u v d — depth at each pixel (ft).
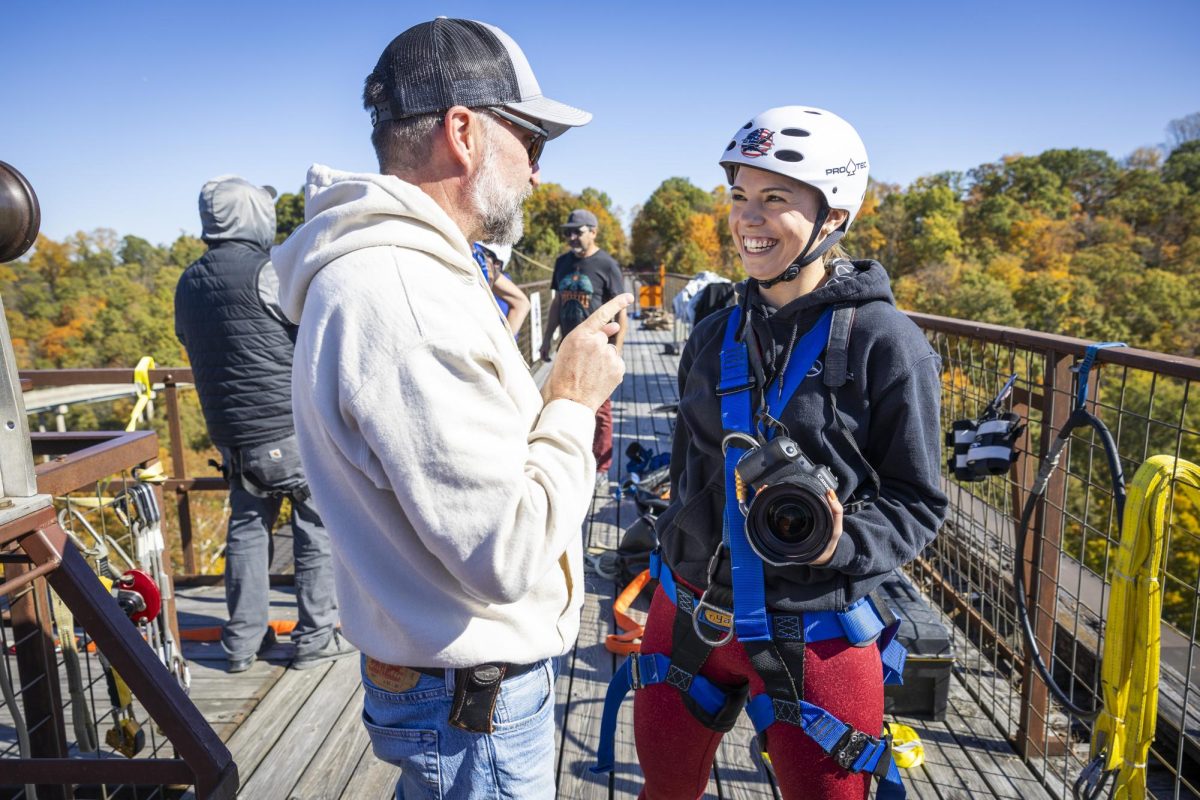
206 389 8.92
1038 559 7.36
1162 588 5.13
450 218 3.55
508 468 3.01
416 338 2.96
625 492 15.67
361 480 3.15
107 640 4.50
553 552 3.21
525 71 3.73
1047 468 6.52
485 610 3.47
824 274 4.74
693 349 5.23
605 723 5.28
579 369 3.60
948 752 7.74
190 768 4.37
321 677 9.54
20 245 4.15
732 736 8.19
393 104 3.54
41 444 7.04
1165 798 7.40
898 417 4.31
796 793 4.44
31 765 4.30
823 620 4.37
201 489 12.39
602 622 10.84
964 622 10.03
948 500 4.45
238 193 8.89
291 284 3.43
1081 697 9.32
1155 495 5.03
